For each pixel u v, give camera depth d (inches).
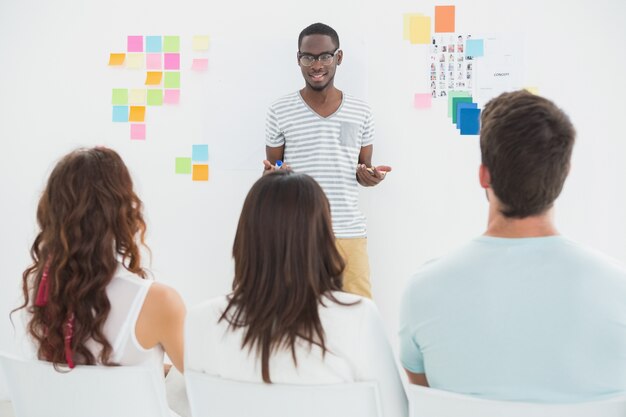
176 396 71.9
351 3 105.3
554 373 44.6
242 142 109.5
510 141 45.6
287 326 47.6
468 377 46.4
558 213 107.0
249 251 49.5
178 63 109.3
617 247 106.1
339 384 46.1
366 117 103.0
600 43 102.8
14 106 112.4
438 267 47.8
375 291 110.7
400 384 52.4
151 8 108.9
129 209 58.2
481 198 107.0
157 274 113.6
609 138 104.3
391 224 109.3
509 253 45.8
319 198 50.2
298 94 103.0
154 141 111.2
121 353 56.1
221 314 49.6
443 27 104.5
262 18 107.0
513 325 44.9
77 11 110.1
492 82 104.7
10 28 110.9
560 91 104.0
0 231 114.6
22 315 60.0
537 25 103.3
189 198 111.8
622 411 41.8
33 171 113.2
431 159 107.2
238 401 48.5
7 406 113.0
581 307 44.1
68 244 55.3
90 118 111.7
